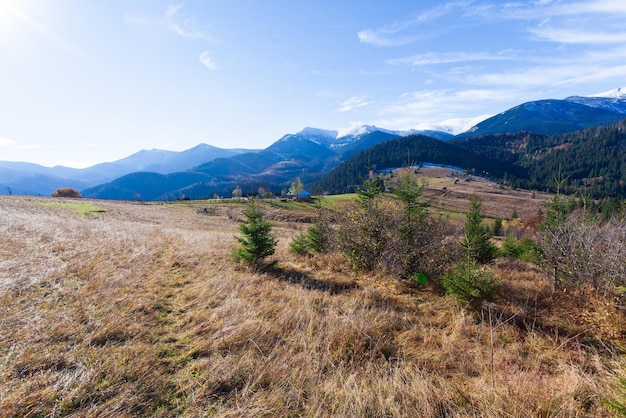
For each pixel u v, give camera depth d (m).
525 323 4.55
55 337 3.81
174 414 2.71
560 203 8.92
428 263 7.01
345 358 3.59
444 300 5.71
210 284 6.29
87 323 4.24
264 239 8.30
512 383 3.01
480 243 9.11
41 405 2.69
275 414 2.73
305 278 7.13
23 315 4.40
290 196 93.44
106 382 3.02
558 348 3.81
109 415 2.62
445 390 2.98
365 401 2.82
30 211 24.12
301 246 10.26
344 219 8.93
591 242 5.39
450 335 4.31
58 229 12.24
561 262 5.92
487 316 4.86
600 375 3.22
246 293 5.79
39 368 3.21
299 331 4.19
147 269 7.34
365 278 7.29
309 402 2.88
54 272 6.49
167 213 40.84
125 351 3.58
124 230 14.23
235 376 3.22
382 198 8.24
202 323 4.38
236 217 41.88
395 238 7.45
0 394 2.76
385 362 3.54
